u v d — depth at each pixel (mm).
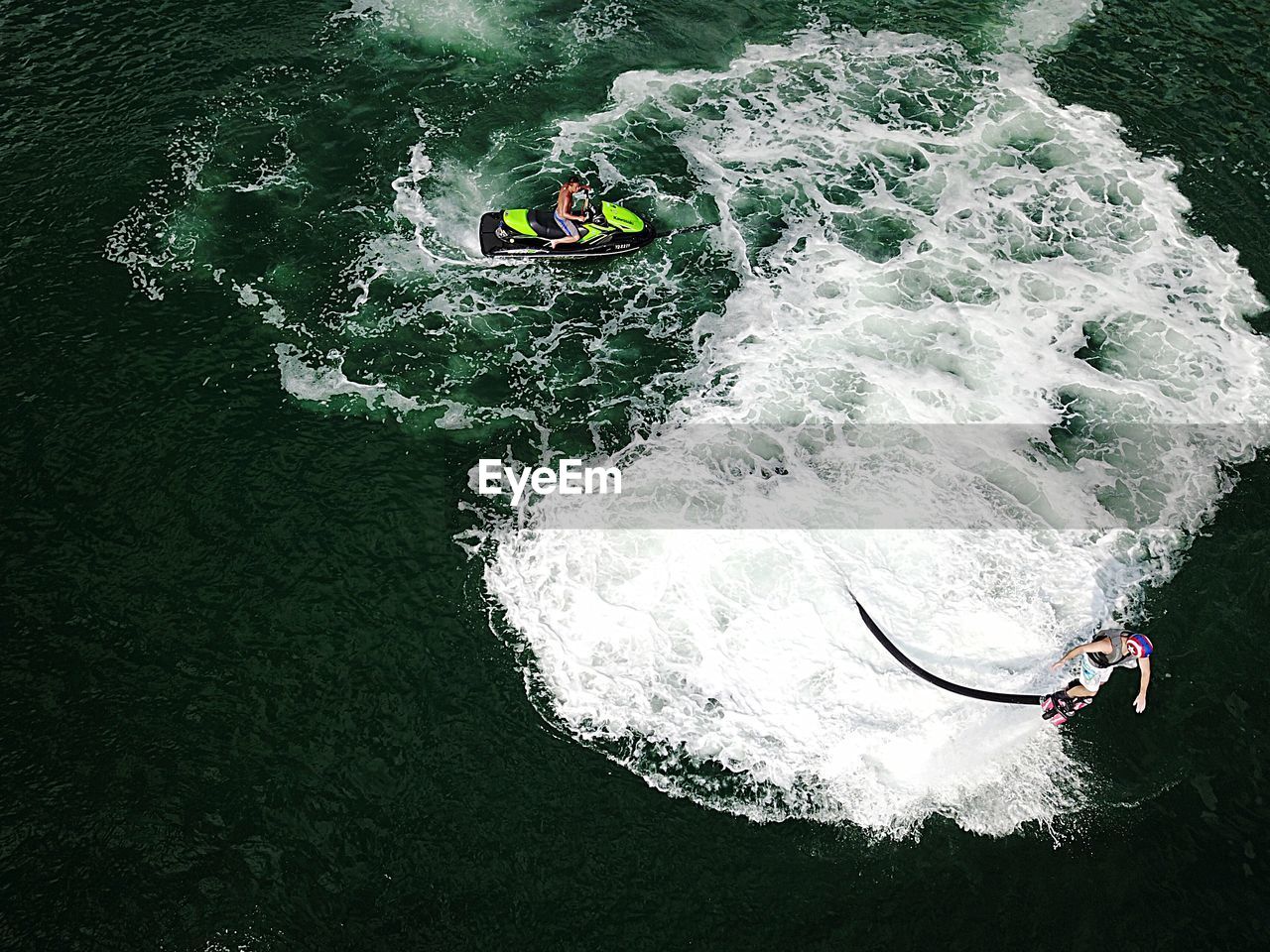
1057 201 22547
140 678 15023
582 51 25516
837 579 16219
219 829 13719
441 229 21266
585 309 20094
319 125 23141
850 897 13266
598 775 14273
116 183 21562
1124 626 15906
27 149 22109
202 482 17219
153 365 18719
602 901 13180
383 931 12953
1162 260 21453
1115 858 13656
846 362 19422
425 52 25094
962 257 21375
